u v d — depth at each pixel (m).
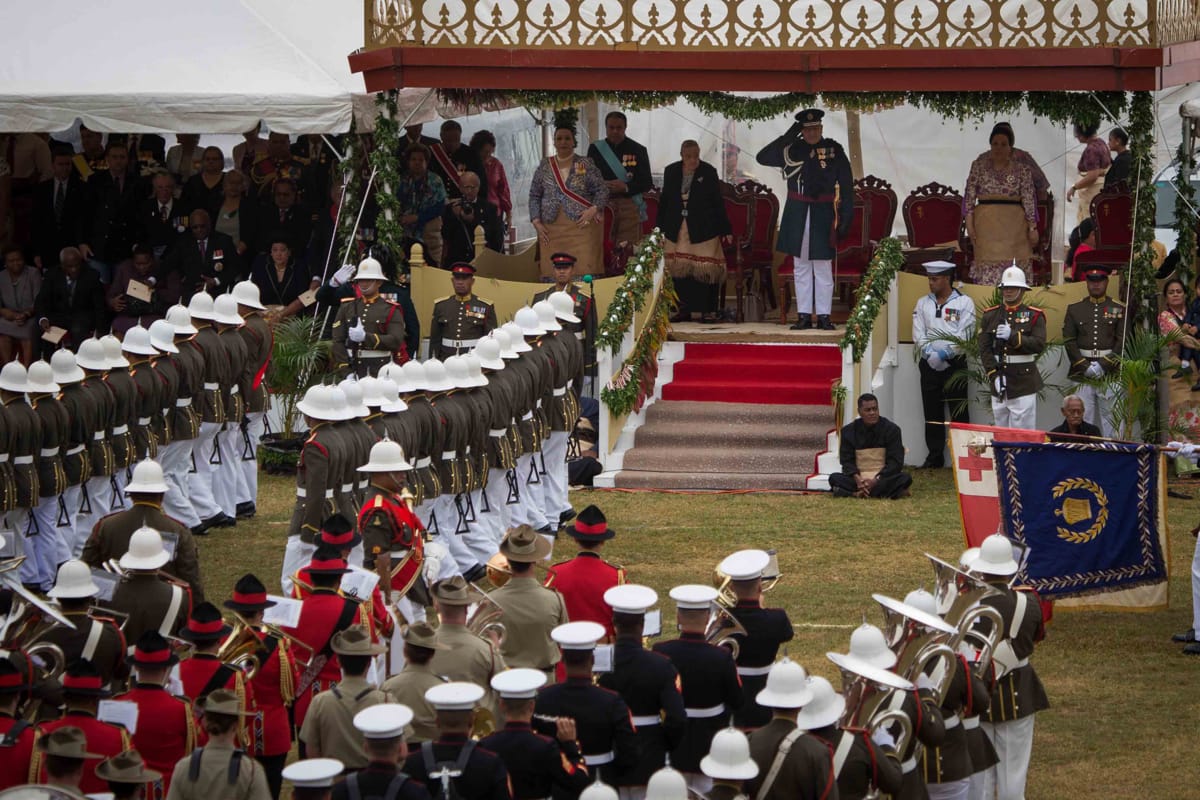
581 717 26.61
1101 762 34.12
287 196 72.31
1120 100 65.50
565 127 78.31
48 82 67.56
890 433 61.22
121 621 33.19
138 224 74.44
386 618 33.69
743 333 69.81
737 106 67.88
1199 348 63.00
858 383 63.69
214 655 28.75
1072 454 42.44
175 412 52.84
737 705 28.94
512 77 65.62
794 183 69.81
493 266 74.75
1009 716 31.31
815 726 25.05
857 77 65.25
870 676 25.75
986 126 89.06
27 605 31.55
